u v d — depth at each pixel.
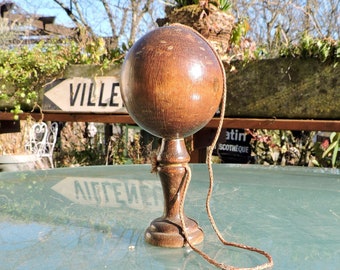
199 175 0.93
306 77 1.34
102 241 0.43
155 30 0.42
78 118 1.77
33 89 1.83
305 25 3.46
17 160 2.09
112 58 1.79
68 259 0.38
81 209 0.60
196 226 0.44
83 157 3.63
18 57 1.91
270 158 2.76
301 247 0.42
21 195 0.71
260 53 1.62
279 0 4.17
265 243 0.44
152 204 0.64
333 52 1.28
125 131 3.27
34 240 0.44
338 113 1.31
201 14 1.40
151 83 0.38
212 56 0.41
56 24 5.04
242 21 1.60
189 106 0.39
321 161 2.33
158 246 0.41
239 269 0.35
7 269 0.35
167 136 0.42
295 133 2.69
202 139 1.57
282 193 0.74
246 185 0.82
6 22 4.95
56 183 0.83
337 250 0.41
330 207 0.63
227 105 1.47
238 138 2.34
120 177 0.91
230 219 0.55
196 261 0.37
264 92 1.41
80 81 1.71
